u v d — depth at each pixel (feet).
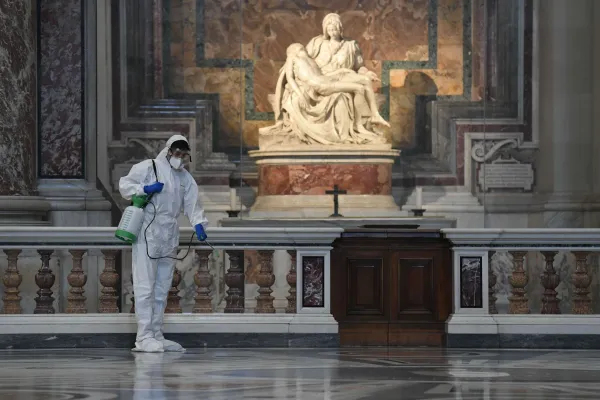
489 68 61.36
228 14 61.46
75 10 56.65
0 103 52.19
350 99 57.93
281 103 58.39
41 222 53.06
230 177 60.70
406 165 61.41
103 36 58.49
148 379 32.27
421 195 58.54
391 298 42.78
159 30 60.34
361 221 54.49
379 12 62.23
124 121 59.06
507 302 57.77
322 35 59.36
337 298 42.73
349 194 57.67
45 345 41.81
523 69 60.64
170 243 40.09
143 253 39.81
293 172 57.62
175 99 60.44
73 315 42.16
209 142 60.64
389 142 61.36
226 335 42.16
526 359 38.32
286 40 62.03
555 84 59.77
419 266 42.91
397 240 42.86
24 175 53.16
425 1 62.23
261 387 30.48
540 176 60.23
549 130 59.98
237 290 43.68
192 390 29.86
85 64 57.00
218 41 61.41
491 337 42.34
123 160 58.70
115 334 42.09
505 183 60.64
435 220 55.42
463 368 35.27
